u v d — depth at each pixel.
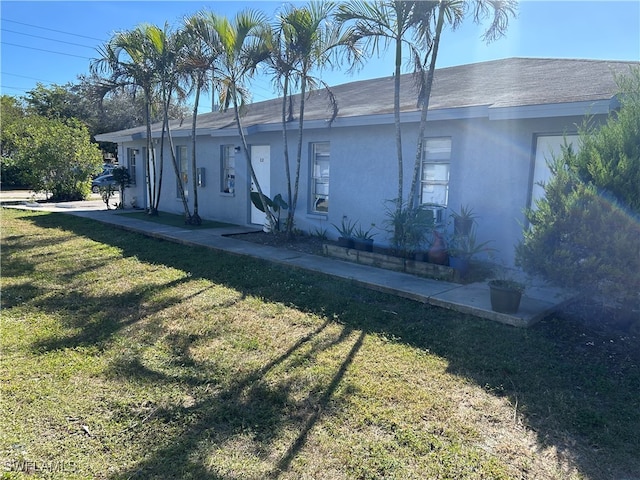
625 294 4.19
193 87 11.16
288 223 9.50
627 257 4.07
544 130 6.51
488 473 2.55
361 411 3.15
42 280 6.36
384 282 6.23
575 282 4.38
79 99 33.38
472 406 3.25
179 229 10.95
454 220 7.40
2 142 20.44
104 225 11.84
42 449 2.67
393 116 7.75
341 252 7.85
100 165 20.20
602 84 6.52
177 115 18.27
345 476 2.51
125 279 6.50
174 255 8.20
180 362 3.87
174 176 14.53
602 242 4.18
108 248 8.77
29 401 3.18
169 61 10.93
